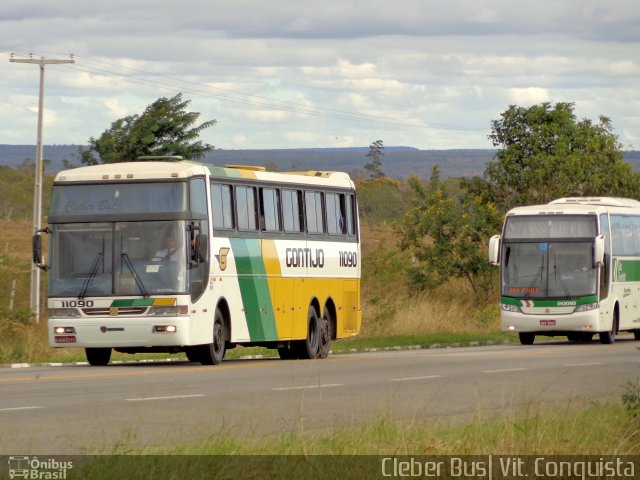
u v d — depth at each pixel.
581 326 94.88
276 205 70.00
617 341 105.00
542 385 48.62
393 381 50.66
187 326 59.69
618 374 55.06
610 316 97.44
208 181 62.66
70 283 60.28
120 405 39.25
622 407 34.84
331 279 76.19
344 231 78.44
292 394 43.78
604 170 143.38
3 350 70.31
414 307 109.44
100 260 60.25
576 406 37.00
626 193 143.62
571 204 100.06
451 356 72.00
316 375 53.72
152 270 59.97
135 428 33.00
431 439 27.92
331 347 87.88
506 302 96.50
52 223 60.88
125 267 60.06
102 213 60.53
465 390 46.22
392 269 131.50
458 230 130.00
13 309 81.56
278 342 71.19
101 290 60.00
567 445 27.70
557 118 144.25
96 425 33.75
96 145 108.12
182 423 34.22
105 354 64.38
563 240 96.00
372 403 40.66
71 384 48.06
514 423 29.56
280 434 30.16
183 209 60.31
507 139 146.12
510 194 143.88
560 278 95.56
